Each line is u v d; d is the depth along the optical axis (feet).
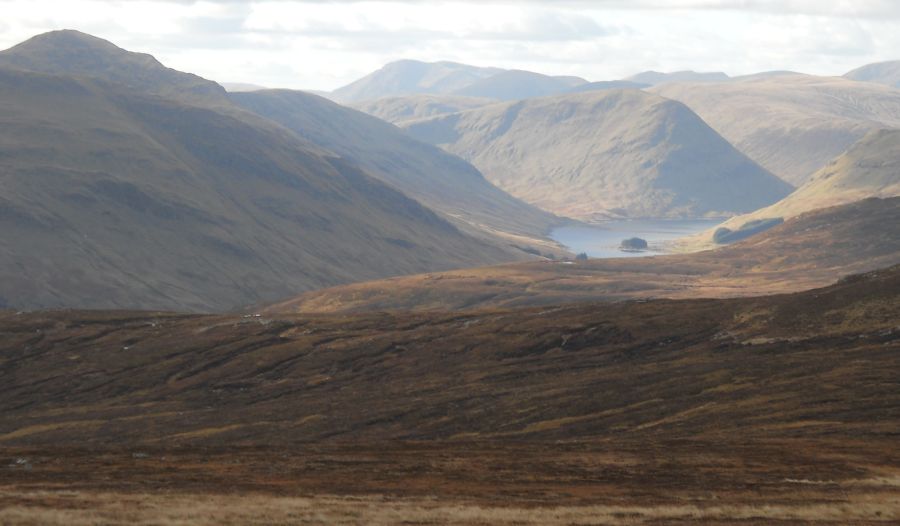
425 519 269.23
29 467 369.50
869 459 430.20
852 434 514.68
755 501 322.55
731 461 420.77
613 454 440.86
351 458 415.44
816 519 287.48
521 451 449.89
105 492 305.94
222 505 281.54
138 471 365.81
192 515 261.24
